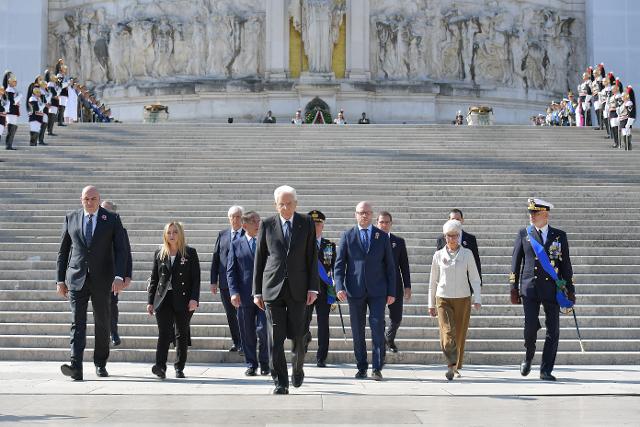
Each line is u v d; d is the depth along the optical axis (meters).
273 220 9.34
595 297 14.53
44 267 15.65
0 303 14.03
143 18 40.75
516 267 10.91
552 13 43.66
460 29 40.84
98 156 22.59
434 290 11.15
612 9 43.94
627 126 24.81
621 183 21.78
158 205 18.69
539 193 20.06
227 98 39.31
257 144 24.39
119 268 10.62
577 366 12.27
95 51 41.94
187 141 24.47
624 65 43.78
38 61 43.16
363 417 7.91
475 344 12.89
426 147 24.70
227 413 8.09
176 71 40.62
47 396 9.14
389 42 39.91
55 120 28.59
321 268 12.10
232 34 39.84
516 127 27.09
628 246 17.14
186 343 10.86
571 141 25.75
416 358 12.57
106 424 7.51
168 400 8.89
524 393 9.52
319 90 38.31
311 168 21.91
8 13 43.25
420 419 7.81
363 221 10.98
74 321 10.50
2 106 23.86
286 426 7.44
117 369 11.65
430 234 17.28
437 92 39.50
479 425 7.54
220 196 19.33
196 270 10.84
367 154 23.53
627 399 9.13
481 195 19.98
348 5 39.31
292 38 39.56
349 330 13.47
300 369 9.45
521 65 42.09
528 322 10.79
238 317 11.21
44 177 20.70
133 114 40.44
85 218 10.64
